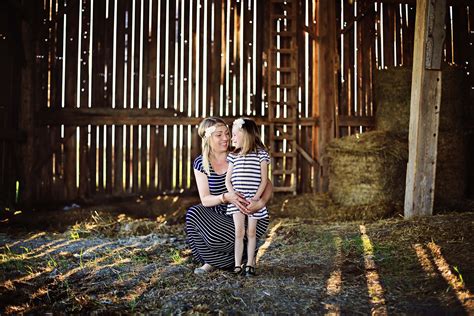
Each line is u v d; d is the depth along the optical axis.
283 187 8.88
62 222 7.25
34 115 8.52
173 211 8.27
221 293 3.58
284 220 7.11
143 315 3.23
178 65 8.97
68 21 8.68
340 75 9.20
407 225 5.64
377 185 7.54
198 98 9.02
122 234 6.25
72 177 8.66
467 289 3.51
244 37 9.10
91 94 8.75
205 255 4.13
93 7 8.76
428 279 3.80
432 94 6.27
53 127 8.63
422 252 4.57
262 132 9.06
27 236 6.18
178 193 8.90
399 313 3.16
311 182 9.09
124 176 8.80
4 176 7.95
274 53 9.03
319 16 9.02
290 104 8.98
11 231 6.62
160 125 8.88
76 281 4.03
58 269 4.39
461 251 4.50
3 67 7.87
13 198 8.23
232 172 3.98
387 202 7.49
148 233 6.32
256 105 9.10
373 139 7.68
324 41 8.98
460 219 5.61
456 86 8.02
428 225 5.49
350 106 9.22
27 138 8.43
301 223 6.74
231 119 9.00
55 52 8.65
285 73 9.09
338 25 9.20
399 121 8.16
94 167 8.72
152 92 8.90
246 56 9.10
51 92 8.64
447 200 7.89
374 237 5.30
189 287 3.77
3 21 7.83
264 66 9.12
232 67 9.08
